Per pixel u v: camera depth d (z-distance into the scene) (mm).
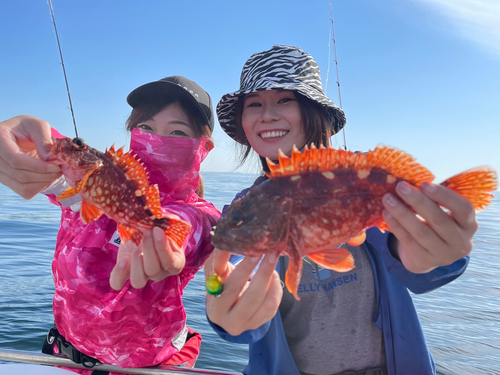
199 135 725
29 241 3096
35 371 536
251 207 438
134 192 516
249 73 725
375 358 588
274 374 575
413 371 554
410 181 427
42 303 1591
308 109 684
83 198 507
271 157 698
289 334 611
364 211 433
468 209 377
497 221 8625
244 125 725
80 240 627
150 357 623
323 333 583
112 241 635
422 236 387
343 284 584
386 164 434
